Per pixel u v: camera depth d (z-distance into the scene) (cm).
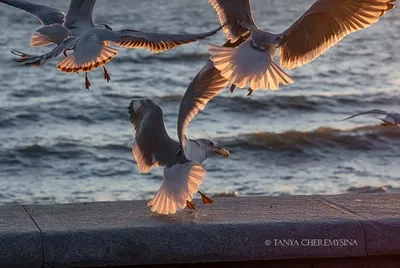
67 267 782
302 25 822
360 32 5066
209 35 866
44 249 777
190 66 3516
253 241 801
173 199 813
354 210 865
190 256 795
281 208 876
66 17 960
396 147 2136
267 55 821
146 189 1698
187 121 834
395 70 3688
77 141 2158
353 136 2197
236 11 915
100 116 2542
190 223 812
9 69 3241
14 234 779
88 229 794
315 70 3528
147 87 3078
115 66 3394
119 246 787
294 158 2027
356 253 812
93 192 1678
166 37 861
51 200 1627
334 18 817
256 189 1708
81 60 844
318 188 1722
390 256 826
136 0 7256
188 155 848
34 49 4294
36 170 1884
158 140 834
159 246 792
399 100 2953
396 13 6391
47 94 2839
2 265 771
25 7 1042
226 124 2423
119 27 5878
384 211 859
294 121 2502
